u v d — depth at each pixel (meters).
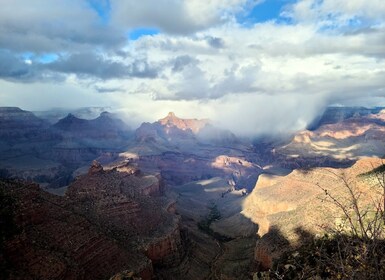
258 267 107.75
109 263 78.31
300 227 106.81
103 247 80.38
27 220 69.44
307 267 24.56
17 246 59.75
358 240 15.61
